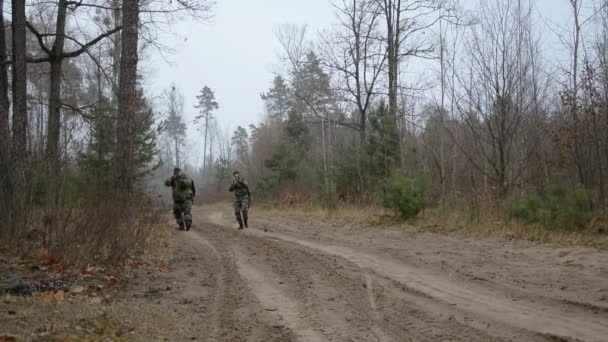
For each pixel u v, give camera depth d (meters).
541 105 18.30
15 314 5.75
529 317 6.29
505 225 12.95
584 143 14.12
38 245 8.38
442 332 5.84
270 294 7.68
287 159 35.78
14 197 8.51
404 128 25.50
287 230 16.50
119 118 11.75
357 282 8.38
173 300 7.25
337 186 24.50
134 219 10.17
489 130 17.25
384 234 14.18
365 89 26.69
